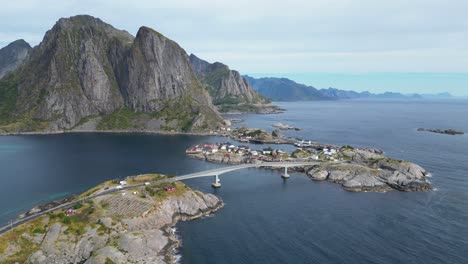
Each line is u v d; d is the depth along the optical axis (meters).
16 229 125.38
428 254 124.00
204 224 149.12
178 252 124.88
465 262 118.94
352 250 127.00
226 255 123.25
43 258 114.81
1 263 109.88
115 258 112.94
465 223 150.00
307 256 122.75
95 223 131.88
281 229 144.50
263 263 118.25
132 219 138.50
